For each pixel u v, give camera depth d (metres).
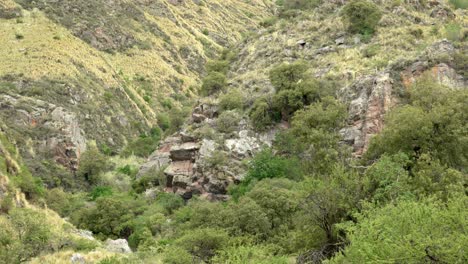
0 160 52.00
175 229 50.97
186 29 180.88
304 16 85.31
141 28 159.12
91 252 41.31
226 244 37.84
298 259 28.62
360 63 64.94
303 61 68.88
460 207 18.97
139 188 71.00
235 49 90.12
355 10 73.81
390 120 37.75
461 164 33.72
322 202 28.86
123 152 104.38
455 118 33.62
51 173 85.62
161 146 78.19
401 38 67.94
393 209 20.98
